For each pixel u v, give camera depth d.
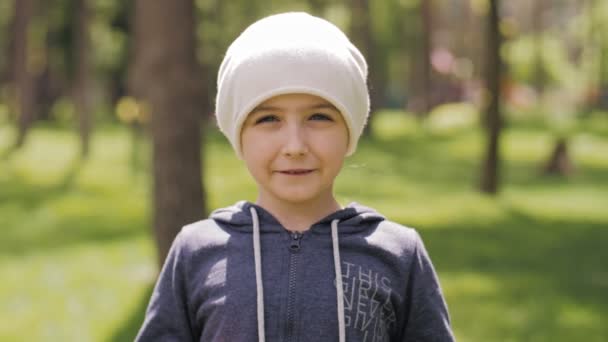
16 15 20.62
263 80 1.97
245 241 2.07
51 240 10.02
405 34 37.00
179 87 7.37
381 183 15.06
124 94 29.70
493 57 13.24
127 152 19.70
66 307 6.96
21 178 15.34
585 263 8.77
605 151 21.98
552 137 24.75
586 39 41.28
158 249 7.50
